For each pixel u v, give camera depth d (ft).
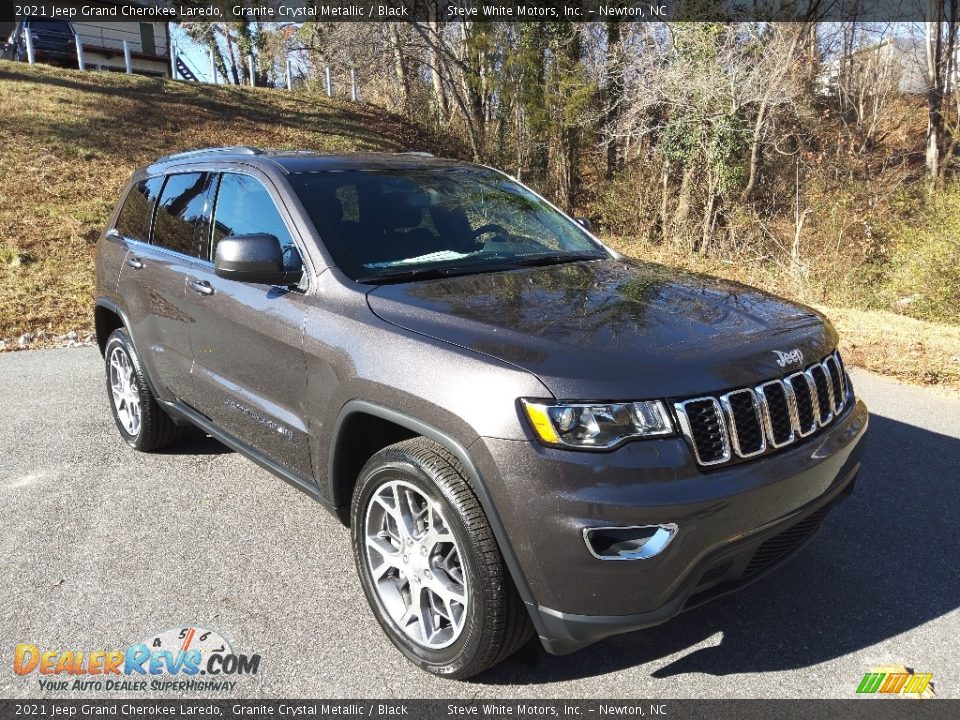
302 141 69.67
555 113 67.36
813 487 8.57
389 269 10.39
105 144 54.60
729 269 51.06
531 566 7.53
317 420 9.74
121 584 10.44
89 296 30.60
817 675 8.71
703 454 7.65
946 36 69.31
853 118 78.07
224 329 11.42
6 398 18.76
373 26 98.58
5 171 45.57
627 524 7.26
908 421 17.57
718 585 8.36
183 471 14.29
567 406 7.39
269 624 9.61
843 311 31.78
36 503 12.88
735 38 56.85
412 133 88.02
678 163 61.16
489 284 10.08
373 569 9.30
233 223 11.94
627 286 10.27
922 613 9.93
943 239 35.42
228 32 110.22
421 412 8.14
